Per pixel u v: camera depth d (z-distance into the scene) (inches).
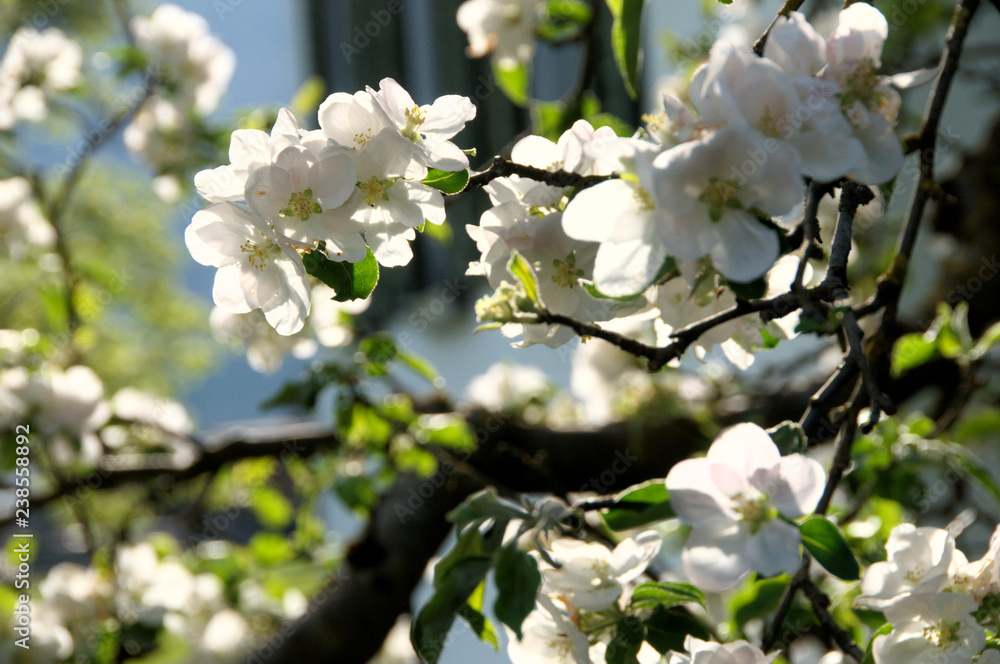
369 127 37.6
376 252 37.8
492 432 63.1
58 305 76.3
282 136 37.6
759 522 37.4
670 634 39.2
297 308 38.0
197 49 88.2
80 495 64.6
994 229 65.4
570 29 70.4
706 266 36.6
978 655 38.2
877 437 47.0
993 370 55.4
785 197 36.1
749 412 60.5
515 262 38.0
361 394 59.2
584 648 38.9
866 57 37.2
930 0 69.6
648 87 95.0
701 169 36.2
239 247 37.9
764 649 38.7
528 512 39.5
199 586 77.9
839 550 37.5
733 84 36.4
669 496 37.7
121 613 70.6
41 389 64.3
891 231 70.7
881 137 37.0
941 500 56.2
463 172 37.9
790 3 38.6
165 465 65.0
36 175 80.4
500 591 38.6
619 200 36.6
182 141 86.0
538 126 64.2
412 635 39.4
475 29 71.3
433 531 63.9
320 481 75.2
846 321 38.2
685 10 90.2
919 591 38.4
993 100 79.0
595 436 63.2
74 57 87.8
